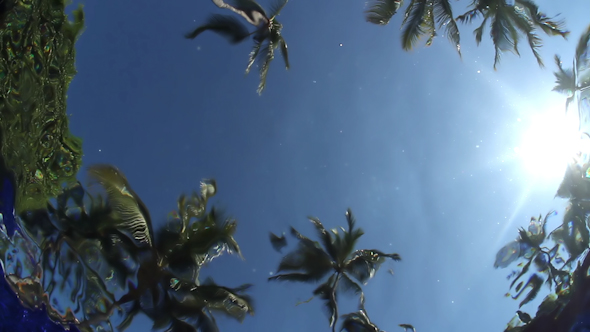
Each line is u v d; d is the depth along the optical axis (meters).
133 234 13.54
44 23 13.45
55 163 13.59
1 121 11.40
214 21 12.73
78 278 12.69
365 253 17.44
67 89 14.65
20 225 11.54
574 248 14.91
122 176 13.39
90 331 12.59
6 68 11.74
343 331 16.70
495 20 12.52
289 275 17.12
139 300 13.65
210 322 14.23
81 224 13.14
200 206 14.56
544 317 15.17
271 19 12.80
